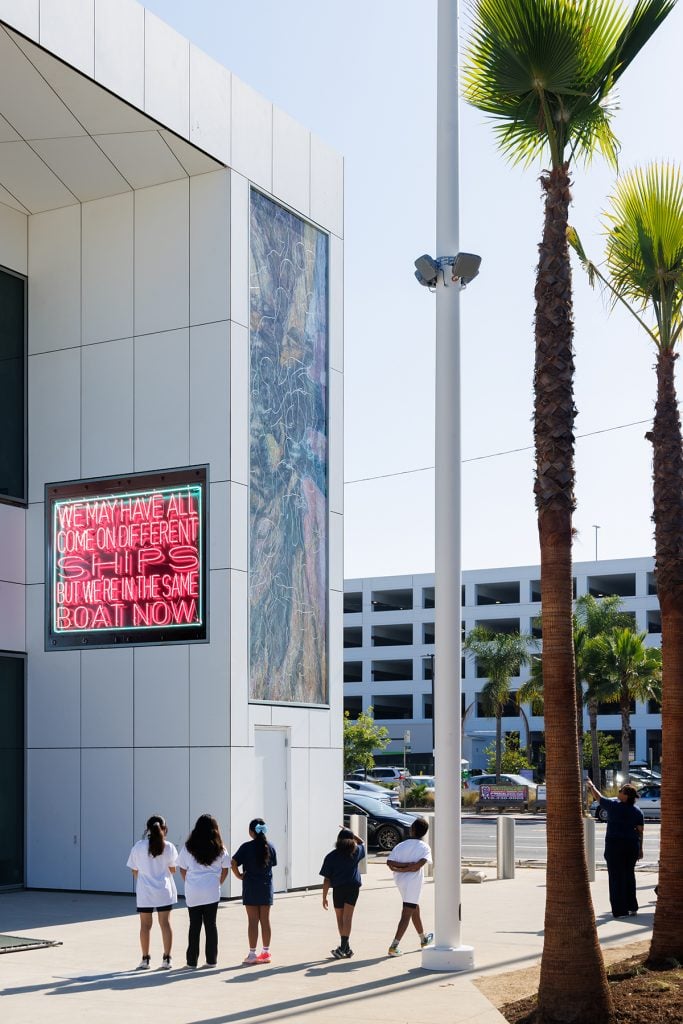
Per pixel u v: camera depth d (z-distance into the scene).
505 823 24.09
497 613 97.25
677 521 13.56
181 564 20.94
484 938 15.28
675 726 13.03
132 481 21.66
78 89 19.11
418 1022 10.00
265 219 22.53
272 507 21.95
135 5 19.81
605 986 10.06
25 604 22.52
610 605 65.75
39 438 22.86
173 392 21.48
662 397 13.81
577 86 11.45
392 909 18.70
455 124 13.86
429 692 98.75
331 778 23.25
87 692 21.62
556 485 10.71
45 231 23.27
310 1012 10.53
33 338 23.16
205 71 21.20
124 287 22.27
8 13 17.52
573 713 10.50
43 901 19.92
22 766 22.08
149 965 13.26
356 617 103.69
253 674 20.97
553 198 11.09
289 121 23.50
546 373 10.88
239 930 16.28
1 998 11.42
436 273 13.68
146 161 21.30
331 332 24.55
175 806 20.42
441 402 13.57
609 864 17.55
